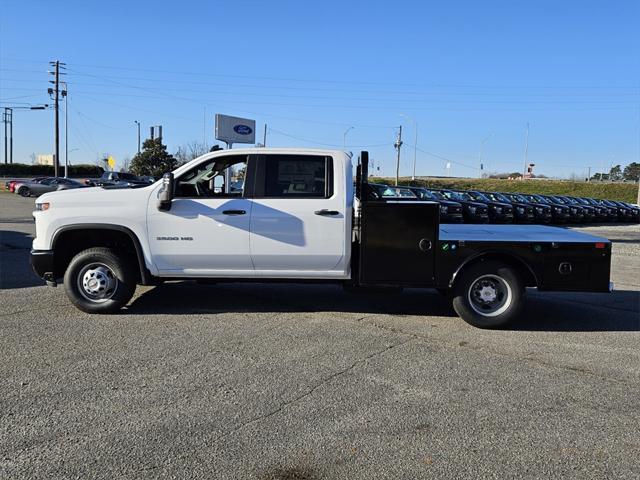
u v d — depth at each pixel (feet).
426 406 13.65
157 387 14.44
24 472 10.25
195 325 20.52
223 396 13.97
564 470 10.73
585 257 20.67
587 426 12.71
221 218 20.92
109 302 21.59
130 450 11.14
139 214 21.07
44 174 266.36
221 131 84.64
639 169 310.65
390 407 13.53
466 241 20.54
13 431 11.86
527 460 11.09
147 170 205.57
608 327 21.76
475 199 83.92
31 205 98.27
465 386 15.05
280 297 25.75
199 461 10.77
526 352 18.29
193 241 21.09
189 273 21.54
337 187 21.03
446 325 21.44
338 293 26.91
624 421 13.02
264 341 18.74
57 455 10.89
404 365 16.65
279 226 20.85
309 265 21.29
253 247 21.03
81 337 18.70
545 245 20.59
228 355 17.17
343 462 10.87
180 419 12.60
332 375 15.65
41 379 14.84
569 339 19.97
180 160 228.84
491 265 20.81
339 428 12.33
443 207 75.05
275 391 14.37
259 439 11.72
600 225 93.35
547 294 28.71
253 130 90.84
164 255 21.25
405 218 20.57
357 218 21.40
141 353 17.16
